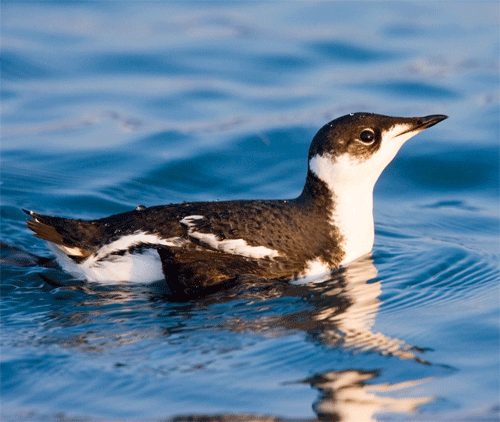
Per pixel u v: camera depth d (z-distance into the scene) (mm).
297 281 12008
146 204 16234
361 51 23703
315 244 12133
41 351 10164
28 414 8898
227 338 10492
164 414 8867
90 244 11961
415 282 12453
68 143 18750
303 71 22750
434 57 23156
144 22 25938
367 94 21156
